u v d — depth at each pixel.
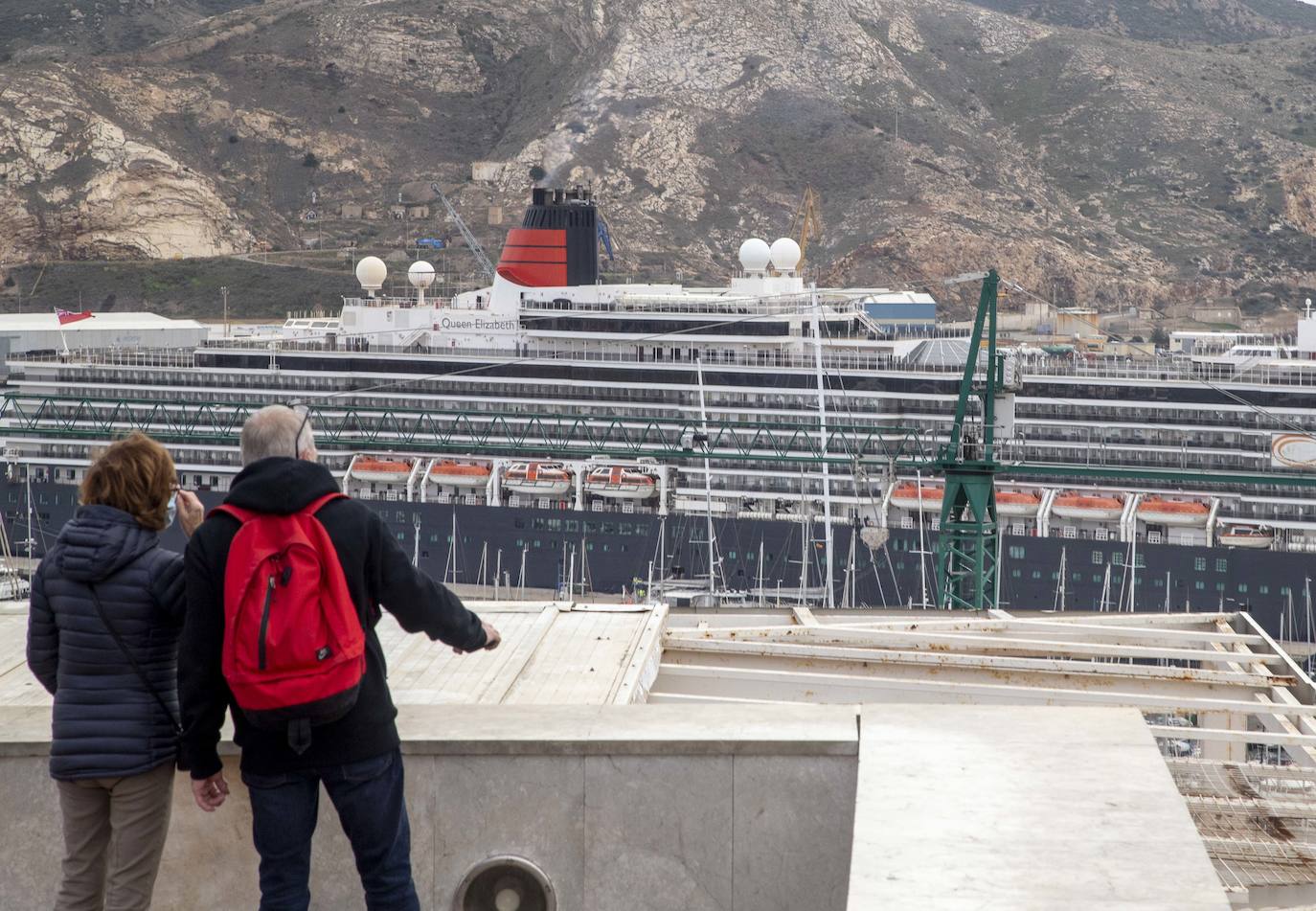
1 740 10.58
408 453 103.50
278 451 9.34
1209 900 7.19
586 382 99.75
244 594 8.77
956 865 7.61
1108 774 8.76
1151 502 88.94
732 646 18.78
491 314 104.12
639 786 10.34
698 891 10.41
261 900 9.71
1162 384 89.75
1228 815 14.69
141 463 9.83
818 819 10.21
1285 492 87.94
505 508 98.38
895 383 94.12
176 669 9.88
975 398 92.62
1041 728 9.61
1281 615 86.12
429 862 10.54
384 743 9.42
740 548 94.81
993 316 74.75
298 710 8.86
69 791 9.83
